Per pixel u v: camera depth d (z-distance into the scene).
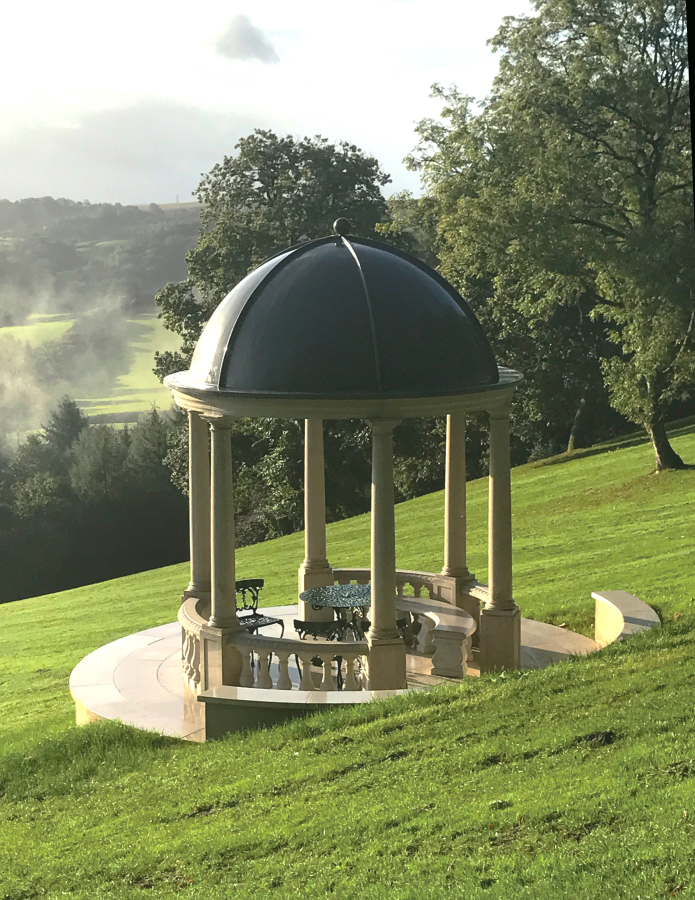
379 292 15.91
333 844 10.62
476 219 39.91
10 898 11.02
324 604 18.03
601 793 10.08
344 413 15.62
